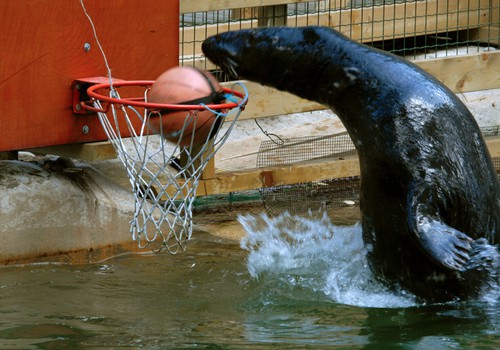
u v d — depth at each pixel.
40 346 12.08
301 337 12.36
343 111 15.02
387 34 25.58
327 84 15.07
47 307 13.92
